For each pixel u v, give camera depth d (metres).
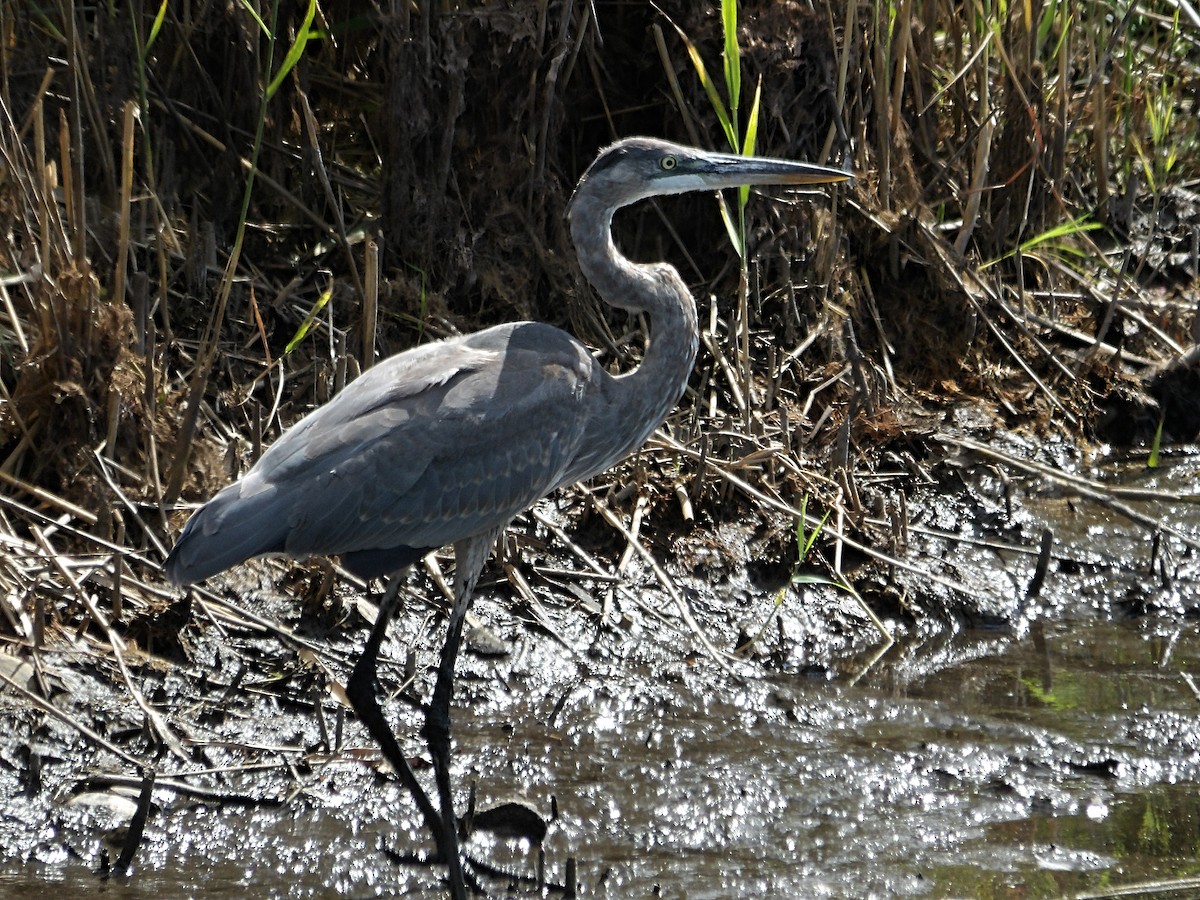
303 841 8.64
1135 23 17.91
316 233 13.47
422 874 8.45
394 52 12.77
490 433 9.14
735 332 13.34
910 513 12.76
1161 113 16.70
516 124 13.34
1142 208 16.75
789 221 14.23
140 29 12.84
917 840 8.88
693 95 14.05
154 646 10.12
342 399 9.22
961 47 15.47
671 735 9.99
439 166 13.13
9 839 8.40
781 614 11.46
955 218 15.60
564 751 9.74
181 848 8.48
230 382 12.22
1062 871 8.55
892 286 14.64
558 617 11.09
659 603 11.35
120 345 11.06
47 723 9.24
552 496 12.11
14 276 11.61
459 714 10.09
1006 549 12.48
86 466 10.88
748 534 12.07
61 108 12.36
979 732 10.15
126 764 9.09
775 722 10.22
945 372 14.44
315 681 10.12
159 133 13.01
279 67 13.35
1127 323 15.20
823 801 9.28
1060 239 15.80
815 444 12.98
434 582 11.22
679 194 14.14
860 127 14.45
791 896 8.27
